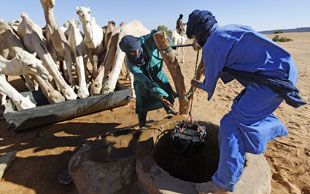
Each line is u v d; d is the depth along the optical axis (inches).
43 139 147.7
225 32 64.4
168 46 102.2
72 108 161.9
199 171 104.7
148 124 133.0
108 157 106.8
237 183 76.6
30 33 166.9
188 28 74.3
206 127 113.5
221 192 74.8
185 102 123.8
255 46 62.9
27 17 171.3
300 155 129.1
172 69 110.4
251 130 70.1
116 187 88.5
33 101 180.2
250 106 68.0
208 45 65.3
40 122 155.0
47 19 171.9
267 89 64.7
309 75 324.8
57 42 175.5
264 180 78.4
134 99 222.4
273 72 63.0
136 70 105.1
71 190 102.9
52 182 108.3
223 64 65.2
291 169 117.0
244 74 65.7
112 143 116.5
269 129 73.7
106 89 178.1
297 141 144.1
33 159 126.4
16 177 111.6
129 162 97.5
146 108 126.8
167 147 115.3
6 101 210.7
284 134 80.1
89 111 175.9
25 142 144.2
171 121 115.0
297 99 63.3
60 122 171.0
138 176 86.7
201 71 96.2
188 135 99.2
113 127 162.7
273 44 62.3
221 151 74.1
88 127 163.5
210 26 69.9
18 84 283.7
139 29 190.7
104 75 186.7
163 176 80.3
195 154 102.7
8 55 167.8
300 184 106.0
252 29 66.1
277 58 62.7
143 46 109.0
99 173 94.0
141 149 94.7
